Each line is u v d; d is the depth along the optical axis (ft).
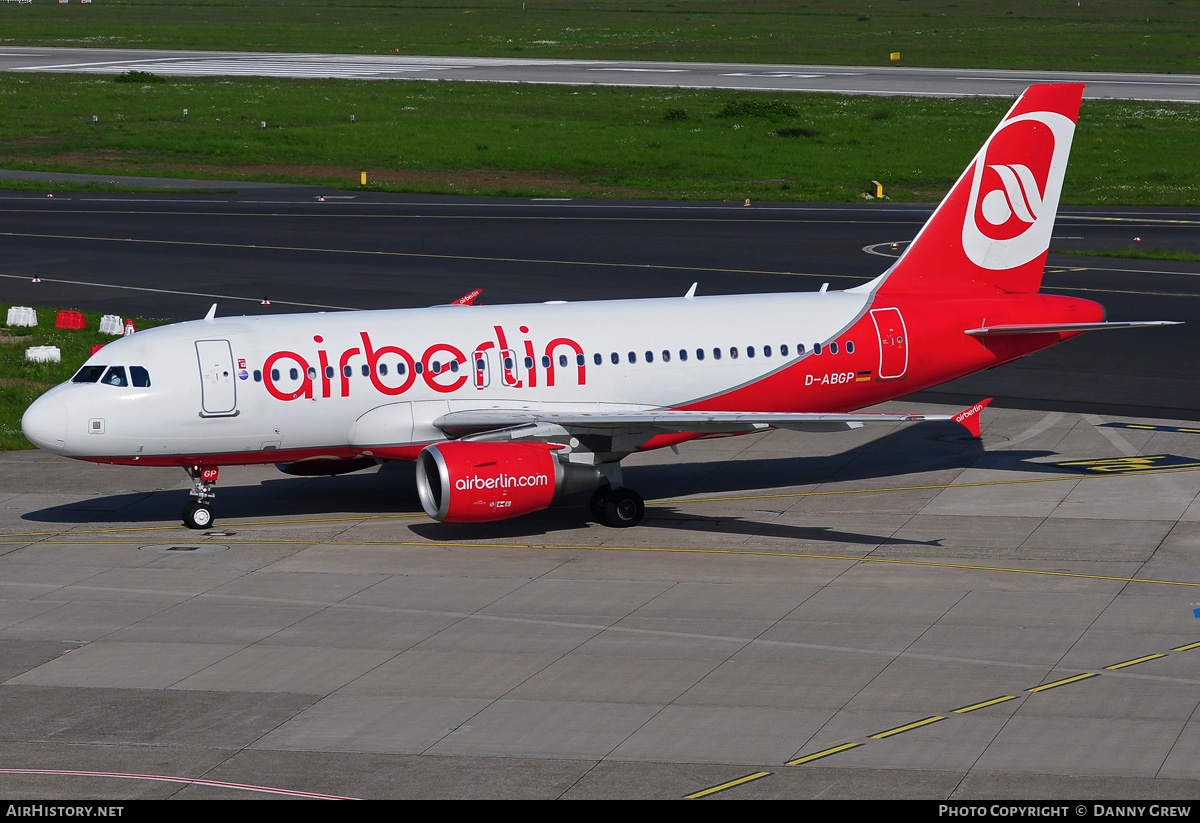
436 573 402.11
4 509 478.59
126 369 429.38
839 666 323.37
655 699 304.91
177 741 284.41
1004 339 499.10
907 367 491.31
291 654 335.67
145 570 407.23
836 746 278.46
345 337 447.83
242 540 439.63
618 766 270.67
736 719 293.23
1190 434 555.28
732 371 474.90
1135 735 280.92
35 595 383.24
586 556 418.92
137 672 324.39
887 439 567.59
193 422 431.02
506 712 298.76
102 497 495.41
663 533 445.37
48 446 428.56
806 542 431.43
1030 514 456.86
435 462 420.36
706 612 364.17
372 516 469.98
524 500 423.64
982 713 293.84
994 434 566.77
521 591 384.06
